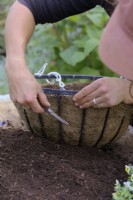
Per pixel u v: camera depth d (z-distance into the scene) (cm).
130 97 166
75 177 159
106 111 168
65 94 165
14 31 170
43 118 172
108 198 150
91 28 313
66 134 175
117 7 122
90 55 321
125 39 118
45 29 336
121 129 179
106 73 322
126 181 161
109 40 121
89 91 160
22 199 144
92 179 160
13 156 168
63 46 337
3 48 384
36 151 173
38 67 344
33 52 350
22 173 159
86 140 177
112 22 122
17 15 175
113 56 120
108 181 161
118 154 186
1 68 339
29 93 153
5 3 400
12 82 157
